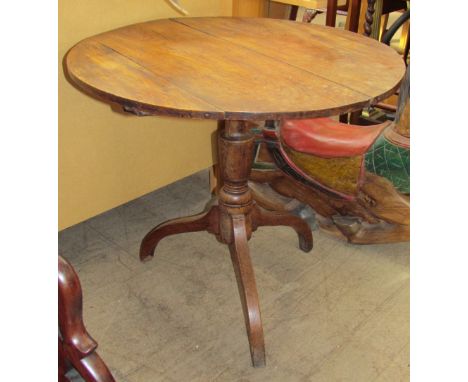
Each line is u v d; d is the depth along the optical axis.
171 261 1.57
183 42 1.20
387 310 1.39
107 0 1.31
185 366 1.22
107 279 1.49
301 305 1.41
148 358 1.24
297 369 1.22
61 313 0.66
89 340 0.68
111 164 1.51
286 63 1.08
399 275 1.53
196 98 0.90
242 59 1.10
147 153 1.58
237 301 1.42
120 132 1.48
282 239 1.68
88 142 1.42
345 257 1.60
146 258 1.55
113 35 1.23
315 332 1.32
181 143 1.65
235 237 1.31
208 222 1.43
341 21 3.37
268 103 0.89
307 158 1.48
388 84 0.98
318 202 1.59
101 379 0.68
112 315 1.36
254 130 1.50
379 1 2.07
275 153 1.53
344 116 2.23
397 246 1.65
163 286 1.47
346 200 1.53
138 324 1.34
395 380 1.19
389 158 1.38
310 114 0.87
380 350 1.27
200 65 1.06
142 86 0.95
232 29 1.31
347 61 1.10
